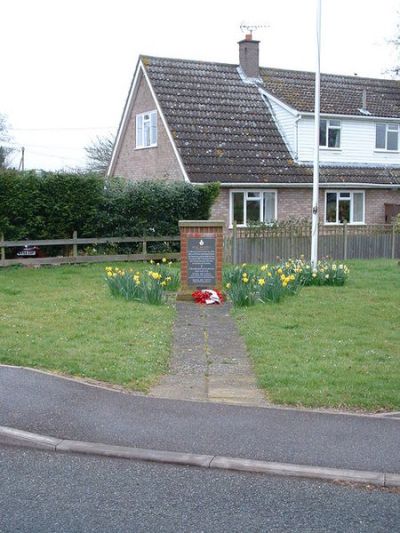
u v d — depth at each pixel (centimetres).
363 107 3178
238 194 2773
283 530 496
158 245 2241
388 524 507
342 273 1652
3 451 634
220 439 646
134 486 565
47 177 2062
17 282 1634
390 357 946
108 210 2172
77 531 492
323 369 876
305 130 2972
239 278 1524
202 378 855
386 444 638
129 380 821
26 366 875
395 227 2502
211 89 3031
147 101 3022
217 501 541
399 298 1442
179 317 1255
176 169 2805
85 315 1197
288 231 2297
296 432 665
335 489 563
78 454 627
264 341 1033
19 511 520
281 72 3284
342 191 3017
